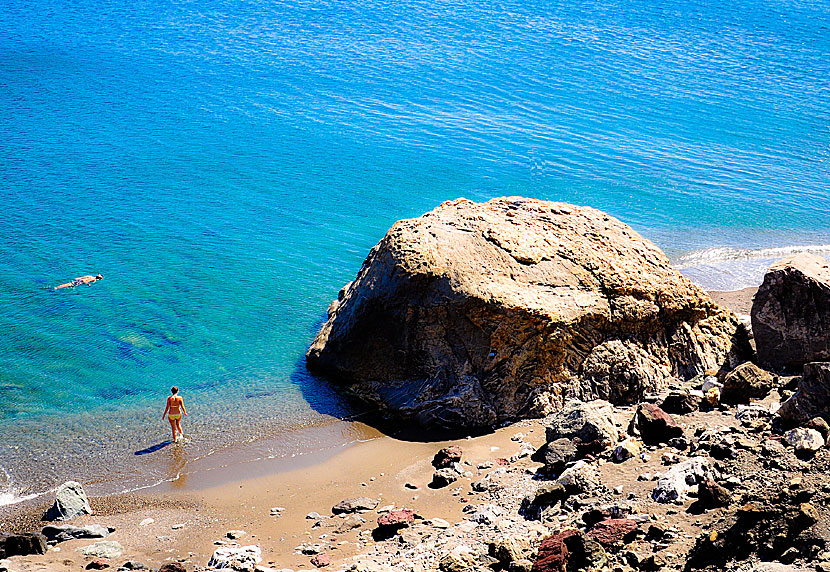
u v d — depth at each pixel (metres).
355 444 23.64
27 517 20.44
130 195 43.59
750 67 72.19
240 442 23.92
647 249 27.53
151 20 83.38
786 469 16.38
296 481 21.70
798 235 40.38
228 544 18.27
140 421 25.27
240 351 29.41
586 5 94.19
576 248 26.36
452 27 83.06
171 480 22.08
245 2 91.25
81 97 60.09
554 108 60.22
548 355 24.31
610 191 45.91
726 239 40.09
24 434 24.55
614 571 13.43
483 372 24.50
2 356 28.77
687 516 15.16
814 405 18.94
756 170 49.41
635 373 24.50
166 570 16.53
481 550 15.52
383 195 44.75
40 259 36.09
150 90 62.19
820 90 66.06
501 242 25.78
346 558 16.73
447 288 24.56
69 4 89.00
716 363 25.70
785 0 99.19
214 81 64.75
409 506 19.58
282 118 56.81
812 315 23.44
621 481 17.64
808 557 12.18
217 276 35.09
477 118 57.75
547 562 13.64
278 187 45.31
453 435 23.78
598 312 24.80
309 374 27.83
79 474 22.53
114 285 34.00
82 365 28.36
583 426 20.45
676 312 25.86
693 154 51.78
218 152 50.44
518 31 82.00
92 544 18.36
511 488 19.16
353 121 56.53
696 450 18.78
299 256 37.28
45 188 44.06
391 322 25.61
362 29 81.38
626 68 70.81
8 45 73.06
